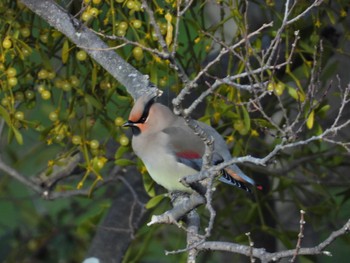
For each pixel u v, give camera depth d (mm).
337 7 12398
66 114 11094
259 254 8164
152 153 10367
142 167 11078
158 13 10422
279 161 12562
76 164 11977
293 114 13094
